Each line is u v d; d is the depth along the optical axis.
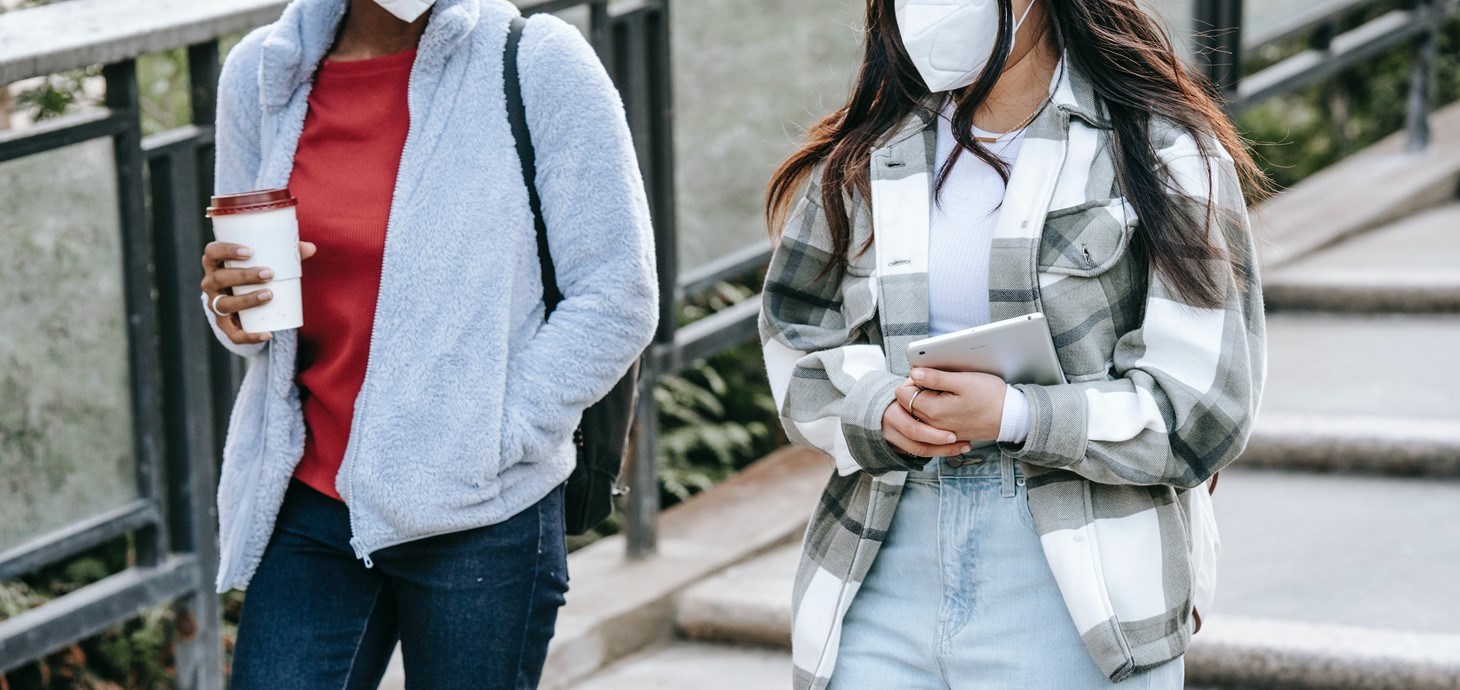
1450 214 5.75
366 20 2.13
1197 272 1.79
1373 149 6.31
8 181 2.74
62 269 2.84
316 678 2.11
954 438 1.78
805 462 4.47
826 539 2.02
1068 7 1.88
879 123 2.02
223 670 3.60
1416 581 3.42
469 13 2.08
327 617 2.14
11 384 2.79
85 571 3.82
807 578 2.02
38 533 2.85
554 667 3.37
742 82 4.01
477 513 2.08
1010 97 1.92
